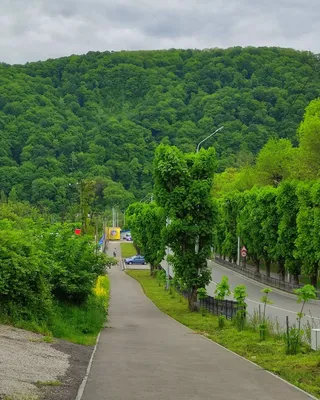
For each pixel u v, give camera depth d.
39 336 16.50
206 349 16.78
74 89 198.50
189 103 171.75
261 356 15.19
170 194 30.66
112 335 20.84
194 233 30.75
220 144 131.00
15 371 10.77
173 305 35.88
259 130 128.50
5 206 74.75
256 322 21.89
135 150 155.50
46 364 12.22
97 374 11.95
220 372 12.52
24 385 9.74
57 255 24.19
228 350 16.53
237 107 141.75
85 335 20.42
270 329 20.17
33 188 119.94
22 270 17.70
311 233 40.50
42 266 19.03
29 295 18.09
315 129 50.72
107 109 193.75
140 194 145.25
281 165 68.62
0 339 14.20
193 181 30.86
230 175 101.88
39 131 145.62
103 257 26.97
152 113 167.12
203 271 31.61
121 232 149.75
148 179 150.25
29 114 153.88
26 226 28.27
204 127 145.50
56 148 144.38
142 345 17.78
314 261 41.25
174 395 9.95
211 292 44.44
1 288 17.28
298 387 10.90
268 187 52.69
